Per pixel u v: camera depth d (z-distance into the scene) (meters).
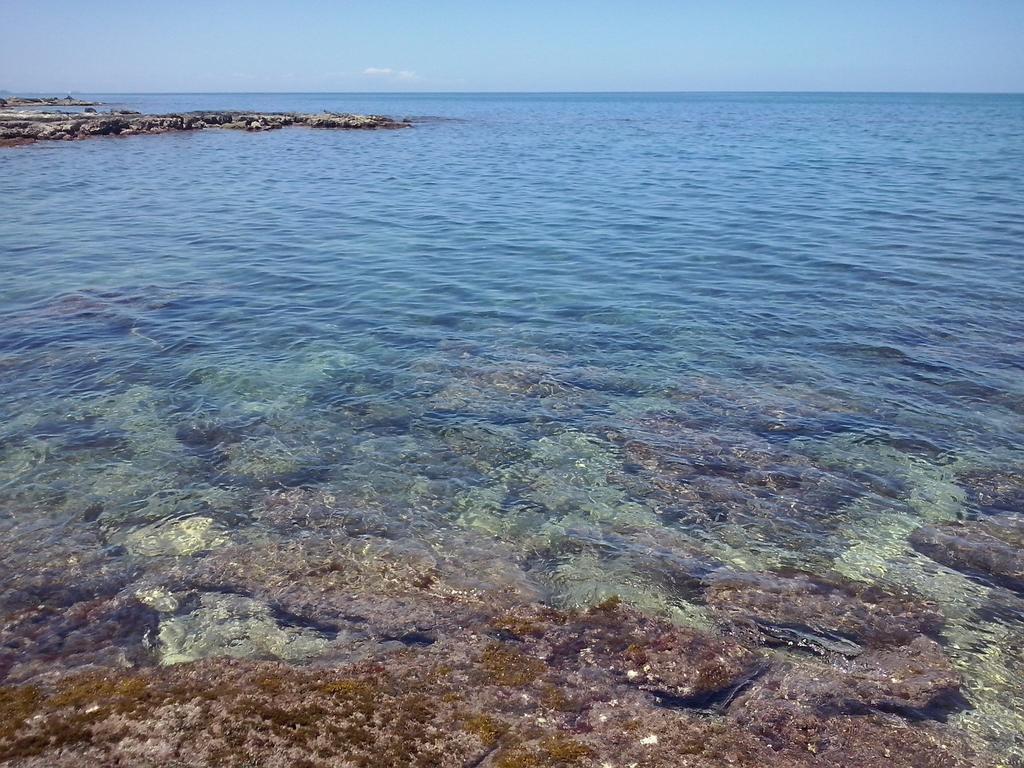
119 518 7.04
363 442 8.58
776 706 4.72
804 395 9.75
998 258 16.73
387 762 4.11
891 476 7.84
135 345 11.43
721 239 19.44
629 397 9.77
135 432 8.70
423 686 4.78
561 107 151.12
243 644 5.27
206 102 185.12
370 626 5.48
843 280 15.20
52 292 14.11
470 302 14.00
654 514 7.21
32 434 8.60
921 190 27.50
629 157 43.19
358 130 69.00
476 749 4.24
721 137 59.69
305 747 4.18
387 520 7.08
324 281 15.38
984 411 9.27
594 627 5.52
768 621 5.66
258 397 9.69
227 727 4.32
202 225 21.34
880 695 4.86
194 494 7.47
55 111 91.44
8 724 4.32
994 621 5.71
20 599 5.83
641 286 15.08
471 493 7.58
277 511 7.20
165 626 5.48
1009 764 4.34
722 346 11.55
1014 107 147.50
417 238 19.83
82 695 4.62
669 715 4.59
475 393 9.88
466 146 51.97
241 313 13.12
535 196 27.62
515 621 5.57
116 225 21.06
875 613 5.79
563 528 6.97
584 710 4.61
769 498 7.45
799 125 77.75
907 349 11.29
